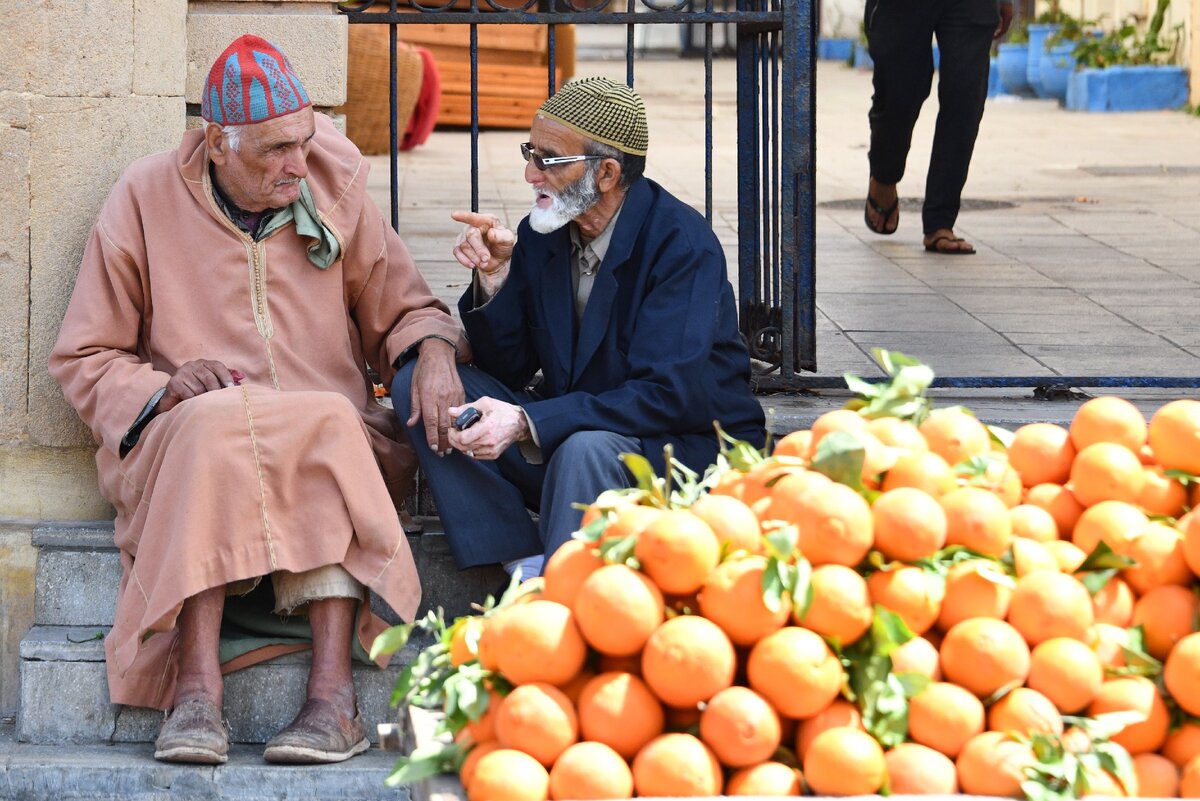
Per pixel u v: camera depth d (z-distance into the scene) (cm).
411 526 477
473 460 442
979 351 618
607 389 449
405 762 274
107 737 446
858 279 789
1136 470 294
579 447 413
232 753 432
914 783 254
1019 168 1342
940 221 873
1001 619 272
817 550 267
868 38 846
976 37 829
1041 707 259
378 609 464
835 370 584
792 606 265
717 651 258
